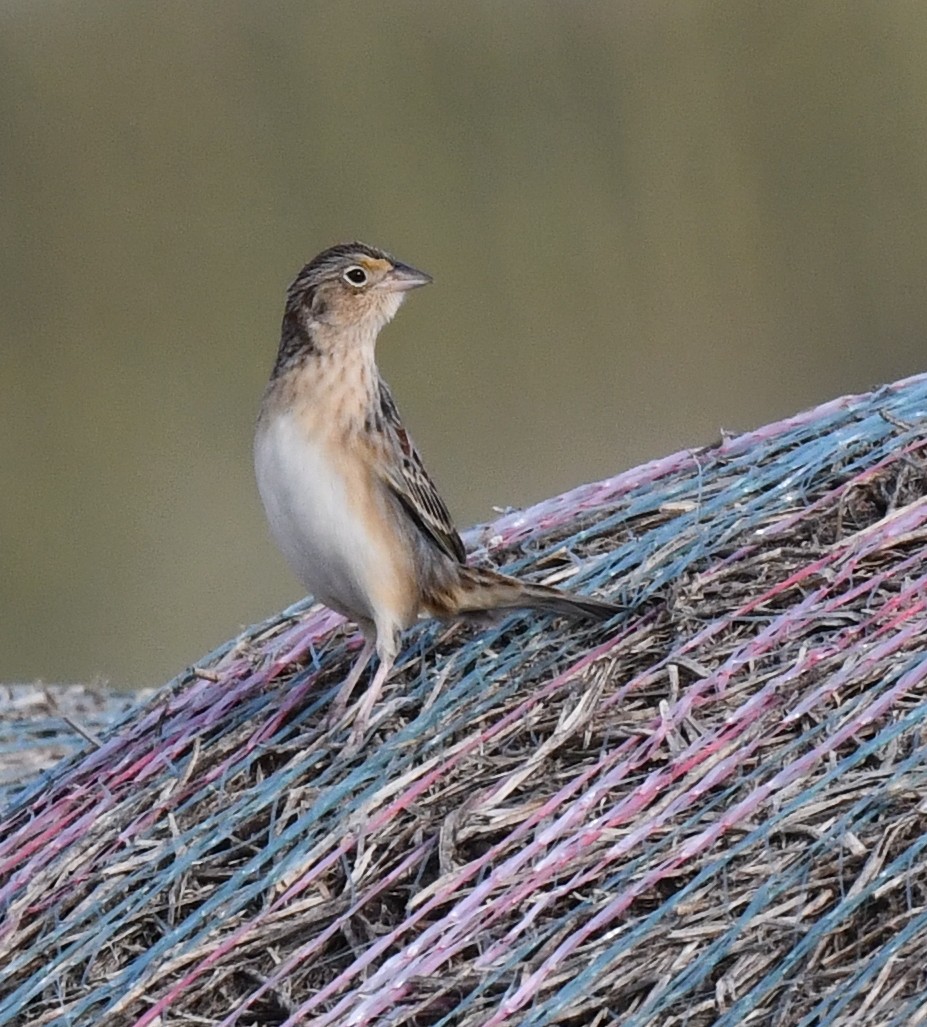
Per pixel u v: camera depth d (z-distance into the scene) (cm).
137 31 2952
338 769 953
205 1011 866
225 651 1112
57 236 2798
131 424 2641
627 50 2961
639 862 838
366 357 1095
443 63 2894
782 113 2989
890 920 799
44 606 2427
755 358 2814
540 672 977
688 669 935
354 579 1062
